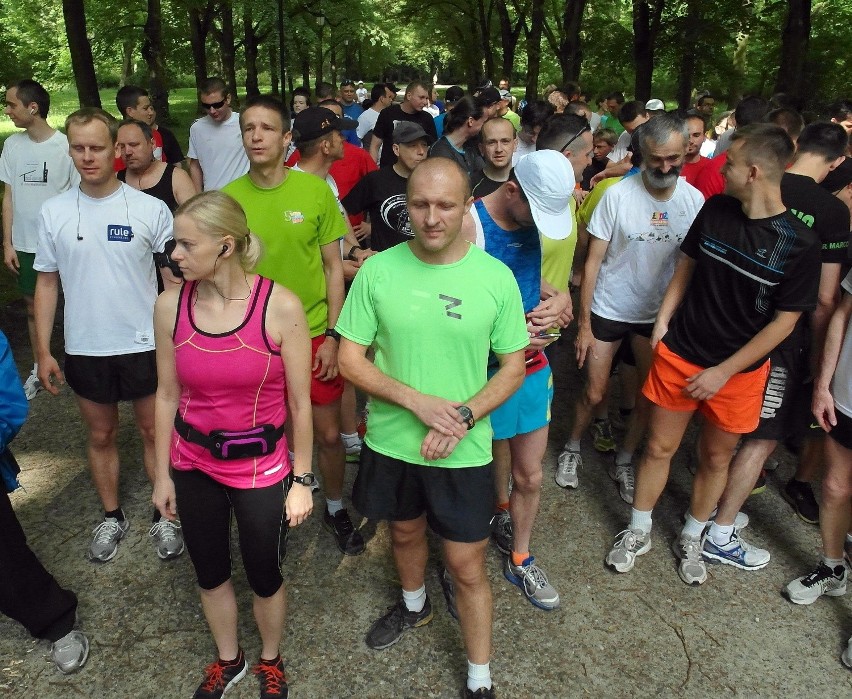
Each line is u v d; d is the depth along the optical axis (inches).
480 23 979.9
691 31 741.9
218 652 101.7
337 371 118.4
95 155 105.5
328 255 119.3
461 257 82.0
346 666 102.0
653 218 129.2
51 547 126.3
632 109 232.5
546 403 105.4
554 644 106.7
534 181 90.3
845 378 104.8
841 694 99.1
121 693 97.6
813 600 115.9
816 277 98.9
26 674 100.3
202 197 76.5
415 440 86.3
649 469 120.3
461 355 82.5
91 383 115.6
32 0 1174.3
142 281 114.9
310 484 88.8
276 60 1028.5
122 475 149.2
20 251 177.5
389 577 120.6
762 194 97.7
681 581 121.0
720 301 105.6
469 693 95.0
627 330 138.4
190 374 80.9
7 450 93.7
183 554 124.4
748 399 109.1
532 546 129.4
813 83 712.4
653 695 98.3
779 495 147.4
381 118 296.0
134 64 1486.2
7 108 169.6
